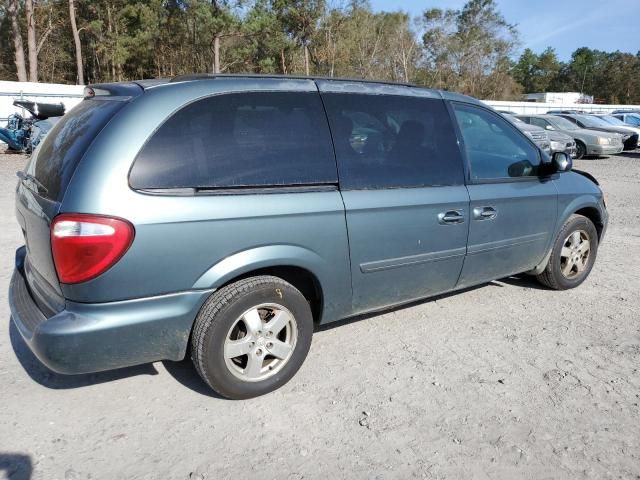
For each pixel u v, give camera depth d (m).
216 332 2.93
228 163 2.95
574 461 2.73
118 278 2.64
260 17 33.78
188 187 2.80
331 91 3.43
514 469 2.67
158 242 2.70
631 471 2.67
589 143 17.59
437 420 3.04
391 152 3.61
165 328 2.82
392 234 3.54
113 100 2.95
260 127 3.09
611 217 8.73
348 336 4.05
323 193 3.24
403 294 3.80
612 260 6.24
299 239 3.13
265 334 3.13
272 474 2.59
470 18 57.62
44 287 2.95
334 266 3.33
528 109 34.25
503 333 4.17
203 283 2.86
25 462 2.62
